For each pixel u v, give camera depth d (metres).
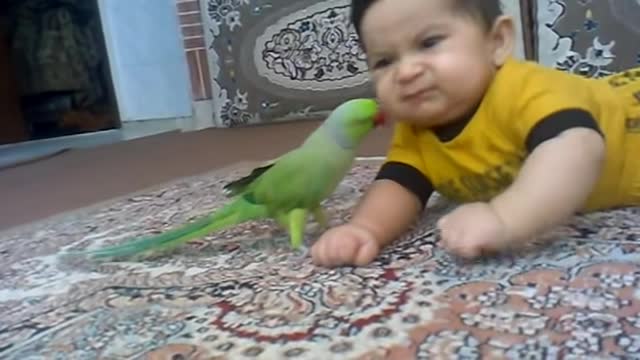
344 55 2.25
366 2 0.66
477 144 0.67
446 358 0.43
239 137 2.07
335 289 0.57
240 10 2.35
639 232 0.64
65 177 1.64
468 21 0.64
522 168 0.62
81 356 0.50
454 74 0.64
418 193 0.72
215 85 2.45
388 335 0.48
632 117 0.70
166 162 1.71
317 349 0.47
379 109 0.69
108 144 2.29
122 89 3.02
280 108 2.37
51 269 0.75
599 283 0.53
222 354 0.48
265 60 2.36
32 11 2.98
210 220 0.73
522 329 0.46
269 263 0.67
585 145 0.59
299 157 0.70
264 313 0.54
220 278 0.64
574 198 0.59
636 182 0.71
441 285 0.56
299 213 0.72
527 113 0.62
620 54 1.86
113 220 1.00
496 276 0.56
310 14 2.27
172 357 0.48
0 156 2.29
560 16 1.89
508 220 0.58
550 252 0.61
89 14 2.97
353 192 0.97
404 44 0.64
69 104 3.03
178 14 2.46
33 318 0.59
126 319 0.56
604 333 0.45
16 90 2.97
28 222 1.09
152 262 0.72
